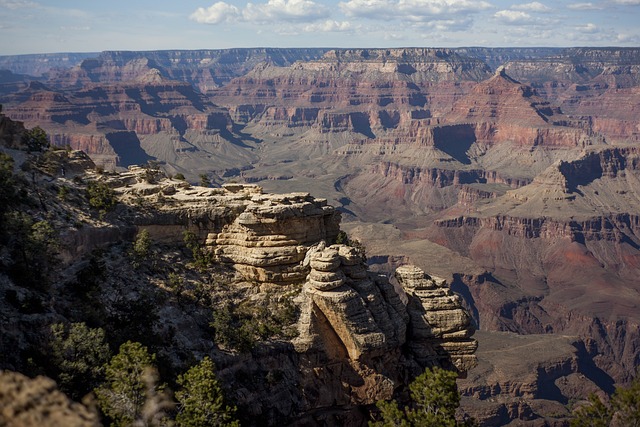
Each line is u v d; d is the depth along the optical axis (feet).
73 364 185.68
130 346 186.29
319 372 246.27
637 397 191.93
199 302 254.47
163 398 182.39
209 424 187.62
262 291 264.11
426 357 264.52
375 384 248.52
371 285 258.57
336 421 246.47
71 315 217.15
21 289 208.64
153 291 249.34
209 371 195.93
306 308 249.34
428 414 202.69
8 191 235.40
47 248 225.97
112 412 171.22
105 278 242.17
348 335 245.45
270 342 245.04
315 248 262.47
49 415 107.24
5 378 110.11
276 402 235.61
